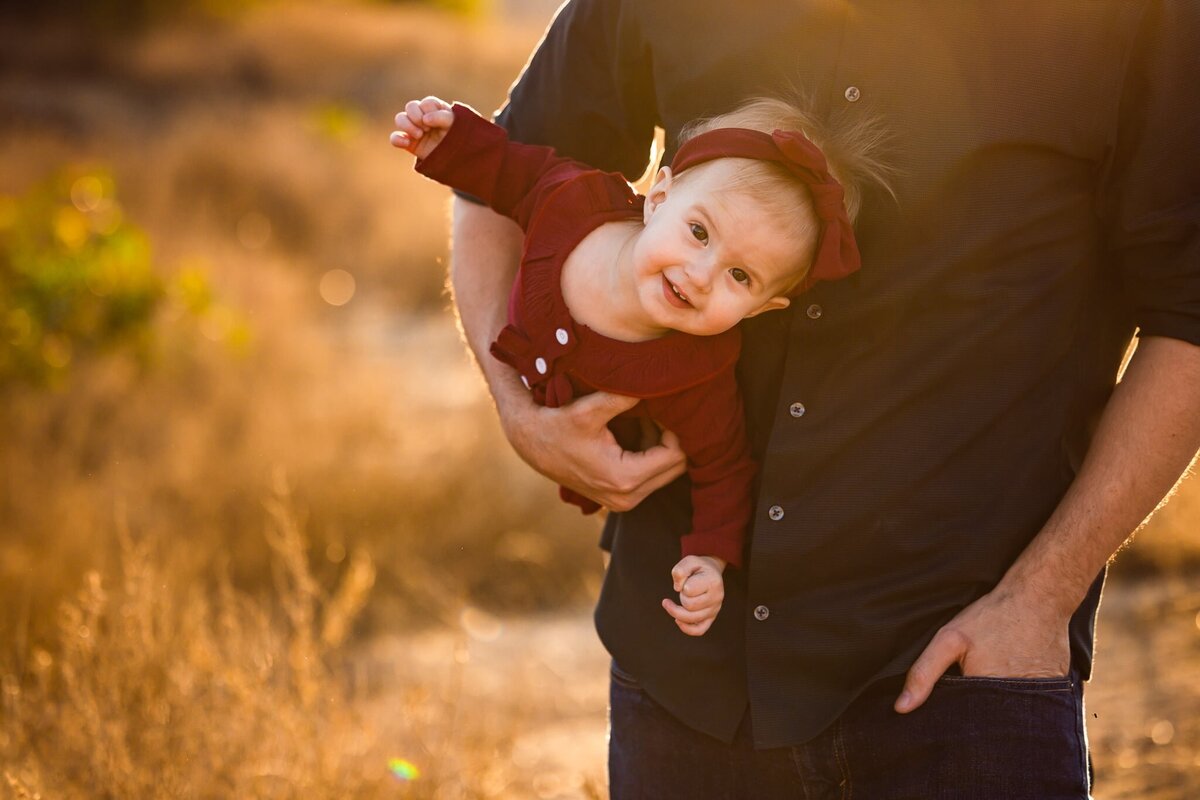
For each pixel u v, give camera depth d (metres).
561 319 2.01
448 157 2.15
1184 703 4.12
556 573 6.29
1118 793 3.61
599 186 2.05
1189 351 1.80
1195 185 1.79
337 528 6.07
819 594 1.96
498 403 2.18
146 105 19.69
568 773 3.96
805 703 1.96
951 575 1.90
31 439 6.27
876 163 1.87
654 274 1.86
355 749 3.22
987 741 1.83
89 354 7.27
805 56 1.97
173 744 3.06
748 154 1.80
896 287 1.88
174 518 5.75
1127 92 1.81
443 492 6.45
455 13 31.53
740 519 2.01
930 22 1.86
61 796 2.88
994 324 1.86
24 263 7.23
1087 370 1.92
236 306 9.25
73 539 5.07
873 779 1.94
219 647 3.68
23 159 13.49
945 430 1.89
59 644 4.00
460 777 3.28
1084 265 1.88
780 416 1.96
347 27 24.47
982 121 1.83
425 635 5.61
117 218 8.05
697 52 2.07
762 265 1.80
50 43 21.62
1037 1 1.81
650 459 2.03
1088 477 1.85
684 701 2.08
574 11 2.29
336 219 13.55
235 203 13.50
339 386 7.69
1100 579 2.00
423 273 12.55
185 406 6.97
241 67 21.86
